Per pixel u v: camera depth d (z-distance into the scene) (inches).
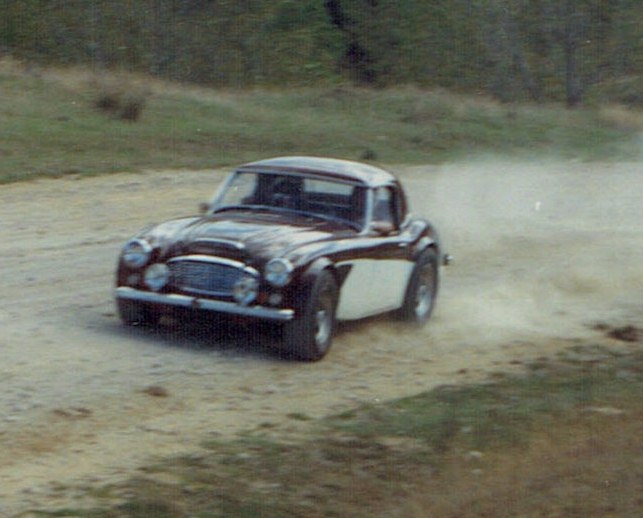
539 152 1748.3
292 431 472.1
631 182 1498.5
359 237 611.5
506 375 582.2
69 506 377.1
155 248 586.2
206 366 565.3
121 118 1582.2
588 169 1608.0
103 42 2479.1
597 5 2741.1
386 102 2026.3
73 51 2445.9
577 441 469.7
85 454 433.7
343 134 1707.7
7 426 459.2
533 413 500.4
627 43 2721.5
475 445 458.3
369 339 644.1
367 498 399.2
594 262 944.9
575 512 397.7
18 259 826.8
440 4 2790.4
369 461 435.5
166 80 2207.2
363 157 1540.4
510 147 1770.4
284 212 626.5
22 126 1429.6
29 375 530.6
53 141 1379.2
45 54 2429.9
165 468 415.8
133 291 589.0
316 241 585.0
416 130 1817.2
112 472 414.9
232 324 581.9
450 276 857.5
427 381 567.2
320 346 584.1
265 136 1615.4
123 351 580.1
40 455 430.0
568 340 673.6
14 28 2450.8
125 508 374.0
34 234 928.9
